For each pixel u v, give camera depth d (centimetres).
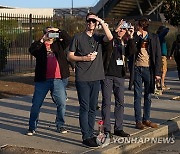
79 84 679
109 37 684
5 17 1892
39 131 805
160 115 978
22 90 1427
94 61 681
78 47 676
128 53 751
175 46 1305
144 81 827
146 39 813
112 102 1151
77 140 738
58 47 754
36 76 750
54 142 725
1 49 1884
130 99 1218
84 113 692
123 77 757
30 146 700
